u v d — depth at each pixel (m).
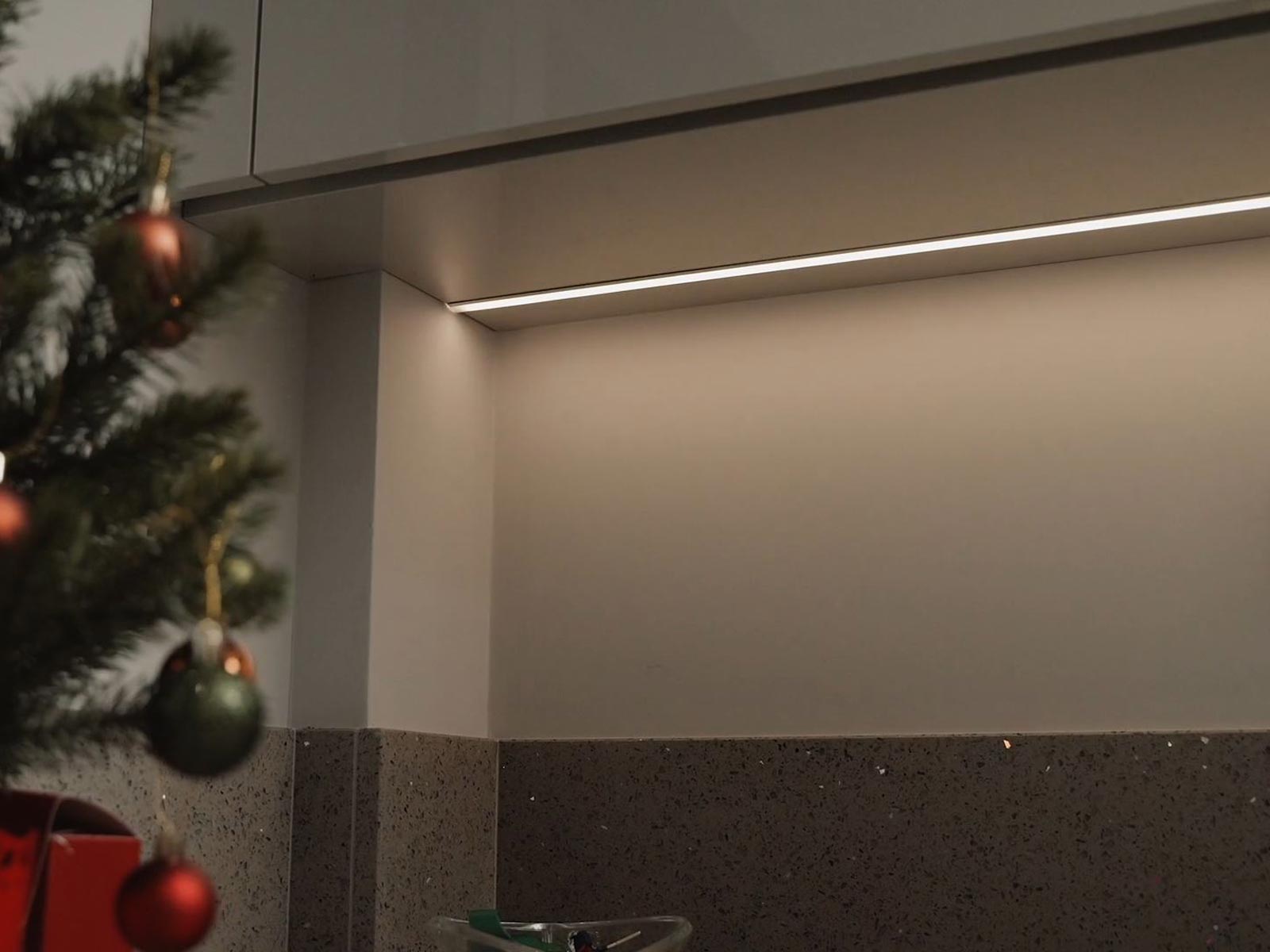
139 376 0.55
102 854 0.65
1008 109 1.09
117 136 0.57
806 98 1.10
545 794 1.49
